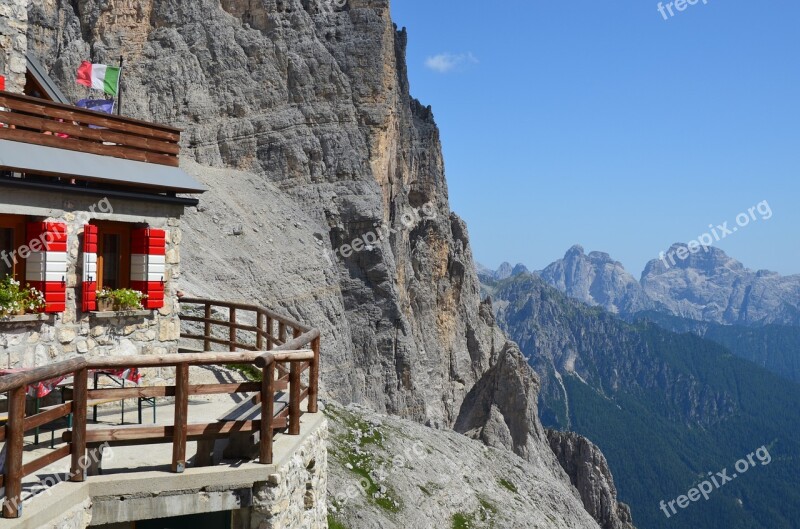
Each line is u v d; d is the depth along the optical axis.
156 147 18.69
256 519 12.78
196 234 73.06
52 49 85.56
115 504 11.80
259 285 74.81
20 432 10.12
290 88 94.81
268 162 90.94
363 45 98.69
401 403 88.69
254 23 97.00
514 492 54.12
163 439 12.48
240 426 12.94
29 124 16.12
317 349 16.94
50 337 16.09
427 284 111.31
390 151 101.00
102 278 17.77
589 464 108.81
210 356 12.45
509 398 103.12
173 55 91.50
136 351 18.06
